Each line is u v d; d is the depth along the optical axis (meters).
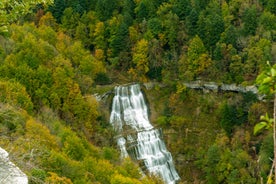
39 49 78.69
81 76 84.44
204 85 86.75
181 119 83.62
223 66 85.69
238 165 71.50
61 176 40.88
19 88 63.69
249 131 78.50
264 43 82.56
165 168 80.81
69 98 76.50
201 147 80.31
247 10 87.81
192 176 79.12
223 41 86.62
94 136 78.06
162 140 83.56
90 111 77.75
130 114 86.94
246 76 83.62
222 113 80.12
